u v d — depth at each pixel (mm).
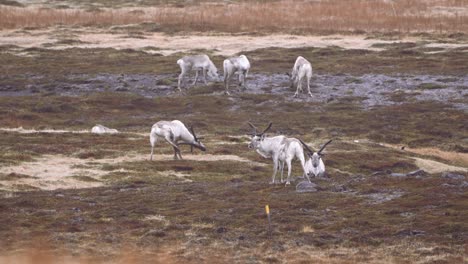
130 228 66500
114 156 104188
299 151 81250
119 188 86625
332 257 57938
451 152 122812
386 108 147875
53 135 116688
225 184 87188
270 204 73625
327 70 175625
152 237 63375
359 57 188750
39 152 103688
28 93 162625
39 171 93938
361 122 138625
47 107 147375
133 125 137250
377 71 174500
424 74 170500
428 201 72188
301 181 82438
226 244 61438
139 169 97500
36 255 57844
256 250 59875
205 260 57312
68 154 103688
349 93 158625
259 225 66688
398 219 67062
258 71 176625
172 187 86062
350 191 79188
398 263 56281
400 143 127250
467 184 79312
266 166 103250
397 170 104625
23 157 99625
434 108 146875
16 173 91438
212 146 113188
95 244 61406
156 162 101250
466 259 56594
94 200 78562
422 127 135375
